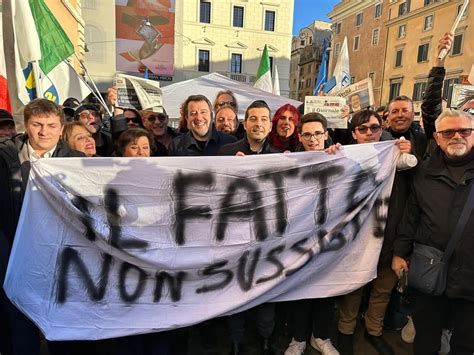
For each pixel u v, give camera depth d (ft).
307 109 11.46
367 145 7.82
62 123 7.02
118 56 74.02
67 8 37.27
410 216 7.45
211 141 10.26
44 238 6.45
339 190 7.72
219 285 7.23
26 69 10.73
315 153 7.62
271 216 7.45
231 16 95.61
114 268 6.80
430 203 6.94
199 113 9.67
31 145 6.88
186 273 7.07
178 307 7.05
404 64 99.81
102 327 6.75
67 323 6.63
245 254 7.34
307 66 166.20
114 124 10.62
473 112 11.46
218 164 7.20
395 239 7.92
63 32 11.37
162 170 6.96
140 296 6.92
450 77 84.17
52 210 6.44
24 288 6.42
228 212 7.27
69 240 6.55
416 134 9.29
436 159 7.16
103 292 6.77
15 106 10.00
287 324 8.61
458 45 82.89
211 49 95.81
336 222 7.76
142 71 75.51
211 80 28.22
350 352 8.40
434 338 7.28
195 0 92.68
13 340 6.89
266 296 7.47
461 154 6.63
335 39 131.13
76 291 6.67
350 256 7.94
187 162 7.06
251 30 97.30
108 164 6.71
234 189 7.29
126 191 6.81
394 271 7.99
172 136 13.17
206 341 8.79
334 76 20.36
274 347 8.36
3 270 6.53
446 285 6.76
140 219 6.89
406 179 8.07
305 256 7.50
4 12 9.80
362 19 116.47
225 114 12.28
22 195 6.56
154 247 6.91
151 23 74.54
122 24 73.20
